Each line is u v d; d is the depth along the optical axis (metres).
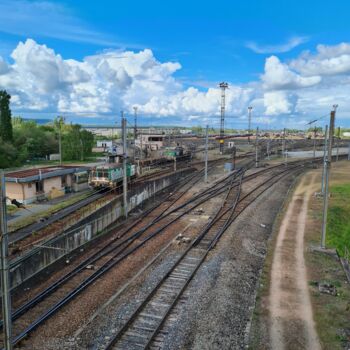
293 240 25.52
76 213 29.84
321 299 16.61
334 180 52.62
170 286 17.97
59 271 20.64
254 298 16.94
